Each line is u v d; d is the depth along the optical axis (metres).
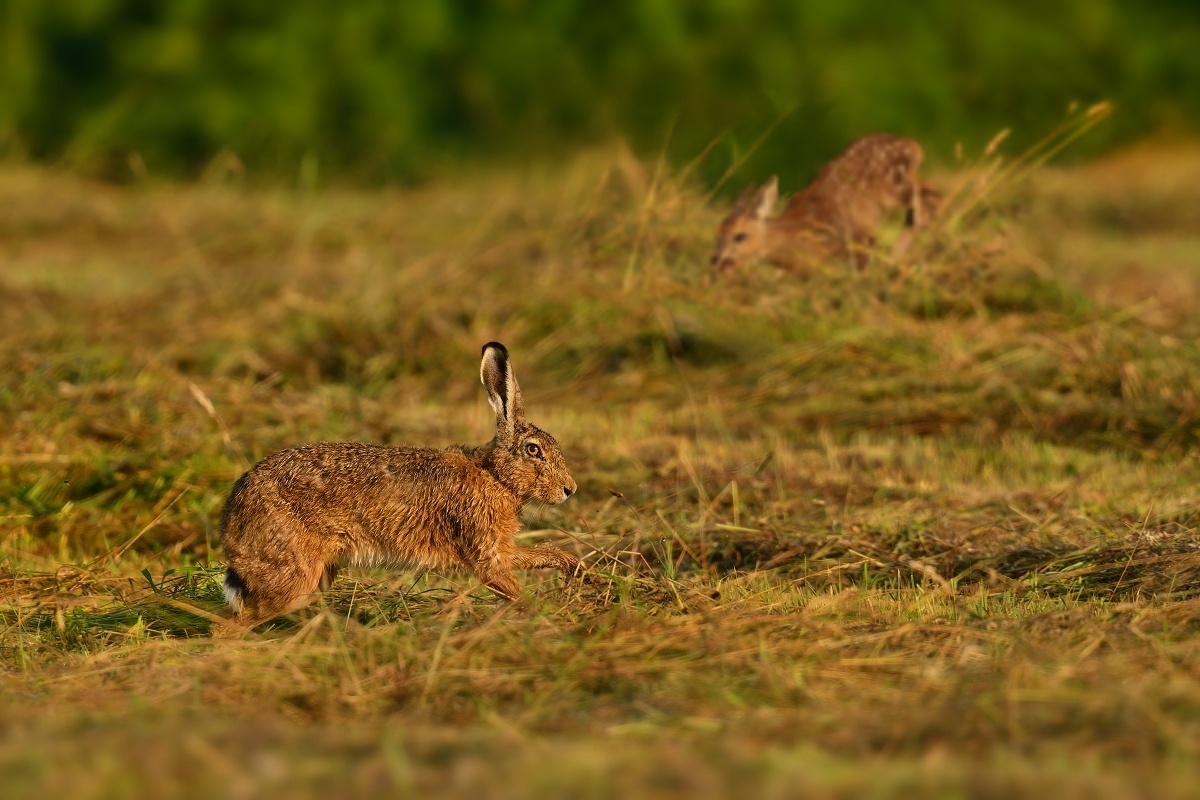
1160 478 25.73
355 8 84.38
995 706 13.74
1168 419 29.02
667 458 27.20
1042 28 84.62
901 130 76.38
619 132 62.53
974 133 77.88
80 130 78.94
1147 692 13.87
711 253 36.78
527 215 45.91
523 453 19.94
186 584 20.77
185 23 83.75
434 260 41.59
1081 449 28.42
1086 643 16.27
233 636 18.39
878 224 38.59
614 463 27.05
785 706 14.56
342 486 19.25
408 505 19.48
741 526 22.92
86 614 19.73
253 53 81.81
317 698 15.33
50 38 83.38
